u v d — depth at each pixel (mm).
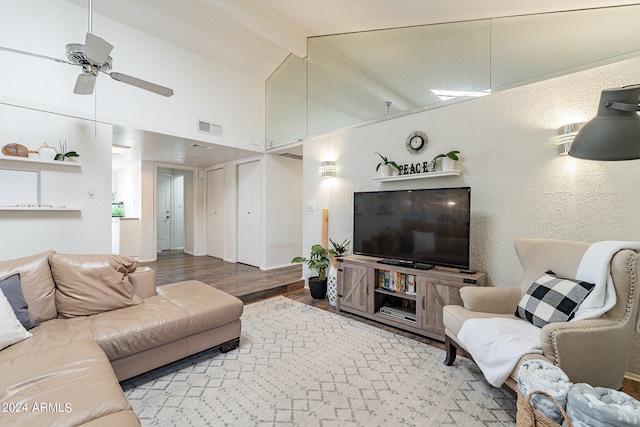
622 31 2143
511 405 1672
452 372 2016
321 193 4031
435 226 2656
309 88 4246
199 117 4188
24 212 2854
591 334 1437
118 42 3447
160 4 3334
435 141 2967
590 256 1713
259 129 4996
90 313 1986
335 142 3867
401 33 3303
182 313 2010
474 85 2756
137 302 2188
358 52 3650
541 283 1870
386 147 3354
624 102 1243
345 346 2402
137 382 1875
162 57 3812
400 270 2727
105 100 3338
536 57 2453
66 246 3080
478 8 2559
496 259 2576
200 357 2201
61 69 3057
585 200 2172
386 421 1540
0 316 1521
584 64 2244
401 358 2207
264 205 5094
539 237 2369
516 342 1506
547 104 2346
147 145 4469
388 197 3006
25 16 2857
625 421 971
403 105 3227
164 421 1524
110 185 3361
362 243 3240
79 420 961
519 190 2465
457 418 1563
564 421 1109
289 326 2818
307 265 4199
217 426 1492
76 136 3139
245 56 4445
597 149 1292
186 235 7137
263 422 1525
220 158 5594
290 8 3238
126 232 5574
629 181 2012
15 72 2807
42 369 1245
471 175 2723
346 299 3168
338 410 1623
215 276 4535
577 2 2221
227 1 3055
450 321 2002
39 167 2910
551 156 2318
